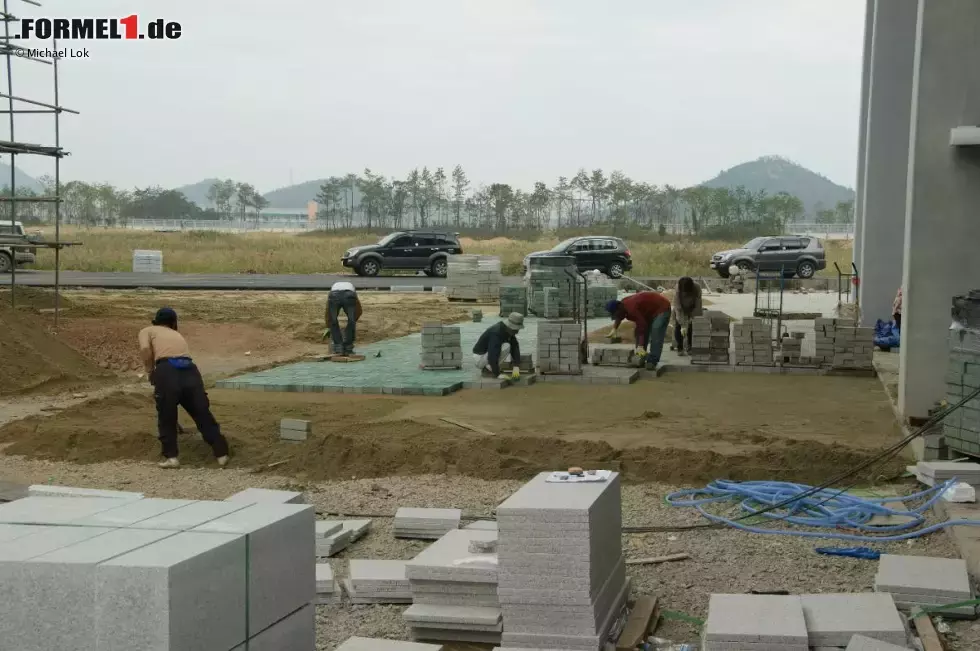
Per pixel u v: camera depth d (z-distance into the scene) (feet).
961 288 35.06
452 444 32.09
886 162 62.08
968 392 28.27
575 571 16.57
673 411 40.06
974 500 24.85
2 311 50.80
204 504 14.11
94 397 43.62
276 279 125.59
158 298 89.81
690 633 18.19
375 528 24.85
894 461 29.86
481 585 17.72
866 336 49.85
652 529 24.12
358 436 34.42
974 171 34.55
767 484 27.04
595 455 31.04
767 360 51.62
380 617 18.98
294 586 13.57
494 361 46.29
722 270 132.36
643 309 50.34
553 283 82.74
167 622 10.93
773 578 20.71
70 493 21.58
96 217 398.42
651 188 361.92
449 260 97.66
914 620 17.65
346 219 453.58
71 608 11.19
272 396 43.86
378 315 81.30
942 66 34.50
